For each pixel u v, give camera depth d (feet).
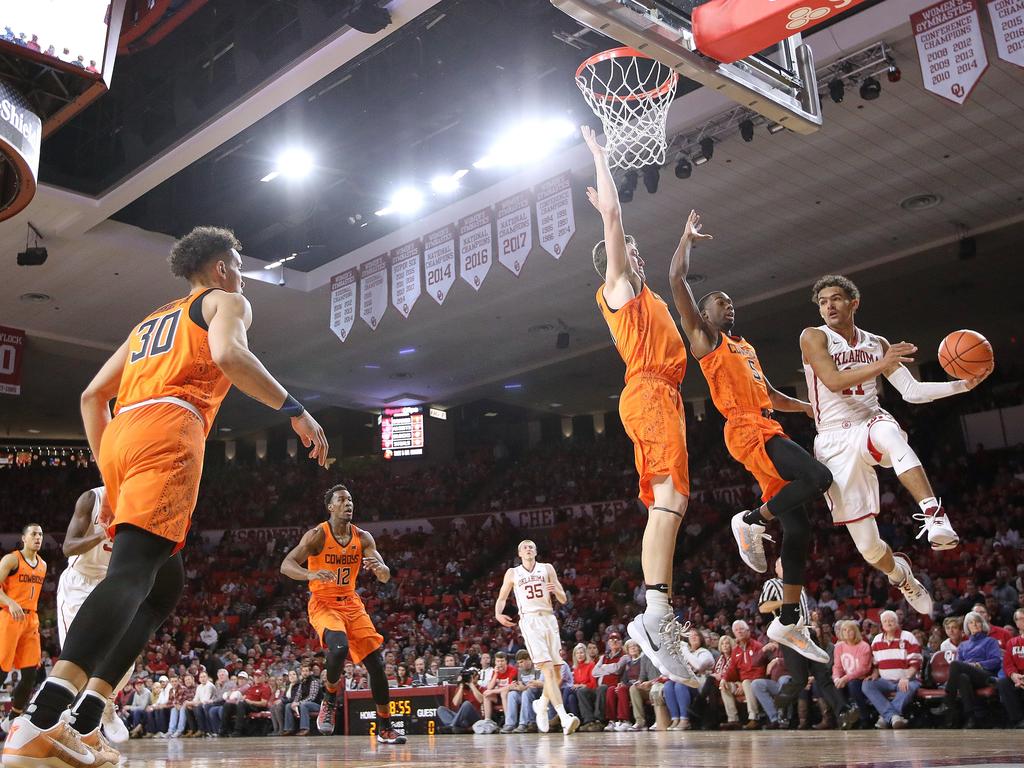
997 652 28.17
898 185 50.83
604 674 37.55
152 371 8.89
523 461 98.43
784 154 46.96
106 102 47.09
